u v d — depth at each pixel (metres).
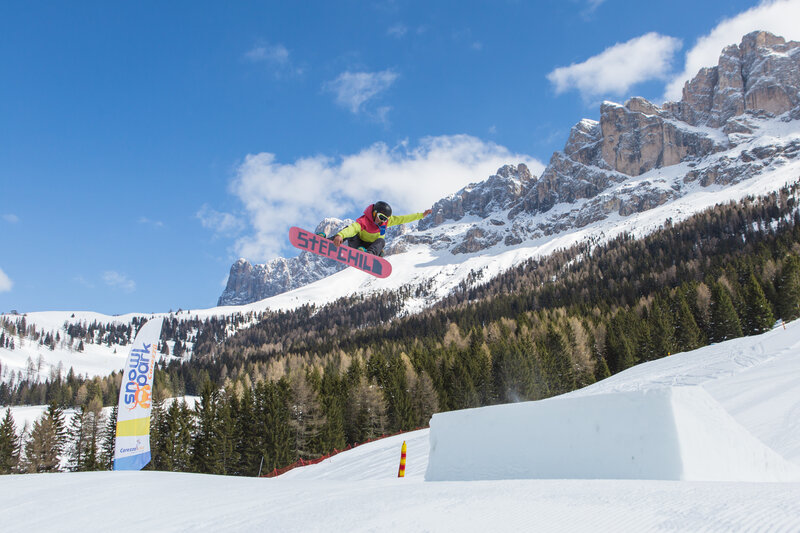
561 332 68.00
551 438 7.45
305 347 135.25
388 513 4.85
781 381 20.77
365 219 9.84
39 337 193.12
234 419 46.84
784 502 3.96
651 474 6.16
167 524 5.49
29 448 41.69
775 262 78.88
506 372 57.88
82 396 102.25
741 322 63.72
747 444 7.38
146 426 16.06
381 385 58.00
